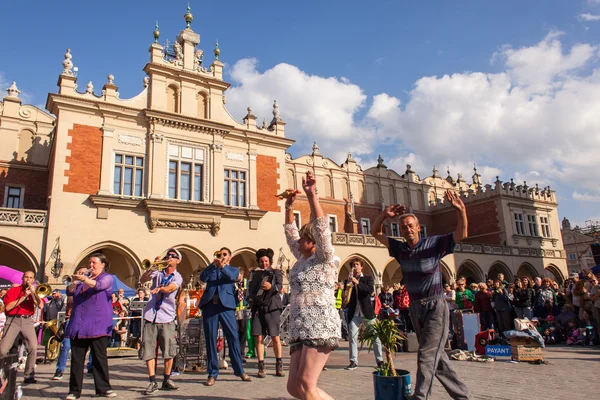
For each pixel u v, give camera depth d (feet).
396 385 15.64
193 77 76.07
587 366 27.37
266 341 36.35
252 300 25.55
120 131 68.44
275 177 82.43
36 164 80.18
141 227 66.39
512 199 117.19
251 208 76.48
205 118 76.23
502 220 113.09
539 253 117.19
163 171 69.87
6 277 47.09
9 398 15.64
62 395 20.85
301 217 100.48
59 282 58.34
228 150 78.02
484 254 105.09
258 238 77.00
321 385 21.74
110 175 65.92
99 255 20.54
